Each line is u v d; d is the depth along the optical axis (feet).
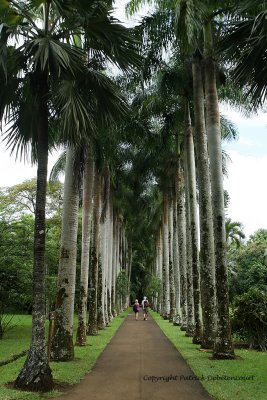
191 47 40.34
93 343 50.14
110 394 23.79
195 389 24.97
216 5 39.68
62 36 28.07
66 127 26.07
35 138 30.89
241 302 46.06
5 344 49.14
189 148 58.54
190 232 57.00
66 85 26.58
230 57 25.62
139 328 75.92
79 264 89.71
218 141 40.45
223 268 37.96
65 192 39.86
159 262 145.28
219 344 36.60
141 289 196.54
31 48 24.70
